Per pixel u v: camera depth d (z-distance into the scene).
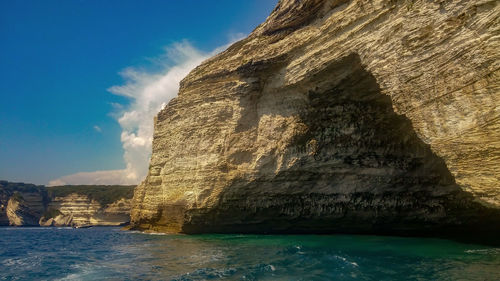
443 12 12.56
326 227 22.20
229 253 14.79
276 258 12.67
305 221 22.28
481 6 11.33
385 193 19.86
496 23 10.86
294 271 10.23
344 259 11.73
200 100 27.30
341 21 17.95
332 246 15.60
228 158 23.92
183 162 27.02
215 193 24.02
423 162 18.23
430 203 18.75
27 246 25.55
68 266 13.95
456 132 11.70
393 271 9.91
